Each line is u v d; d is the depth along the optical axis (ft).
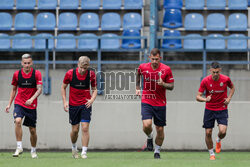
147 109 78.07
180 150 116.47
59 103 116.88
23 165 62.28
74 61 117.39
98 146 116.67
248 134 116.26
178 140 116.47
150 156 96.27
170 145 116.47
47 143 116.57
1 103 116.67
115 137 116.88
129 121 117.19
